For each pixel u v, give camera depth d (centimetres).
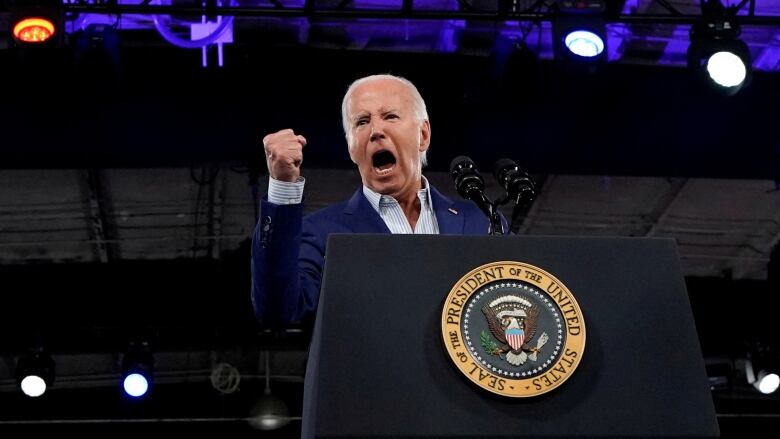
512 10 712
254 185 761
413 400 163
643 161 733
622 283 175
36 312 858
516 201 231
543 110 729
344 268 173
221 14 690
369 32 752
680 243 974
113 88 695
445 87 734
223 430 1055
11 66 692
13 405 1035
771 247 972
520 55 718
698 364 169
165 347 942
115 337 940
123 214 900
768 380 957
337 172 841
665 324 172
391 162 264
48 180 847
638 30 763
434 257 174
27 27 668
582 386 167
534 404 164
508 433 162
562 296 171
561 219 936
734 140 734
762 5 775
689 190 890
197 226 922
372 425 161
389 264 174
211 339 944
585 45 696
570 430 163
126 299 868
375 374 165
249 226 920
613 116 732
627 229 948
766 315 959
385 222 258
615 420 164
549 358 167
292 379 1073
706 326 961
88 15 732
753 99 738
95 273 871
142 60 711
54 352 928
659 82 739
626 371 168
